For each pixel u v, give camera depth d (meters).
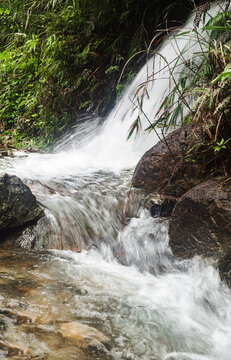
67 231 2.81
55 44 5.65
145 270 2.62
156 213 3.05
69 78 5.79
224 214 2.29
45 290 2.06
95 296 2.08
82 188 3.38
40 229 2.77
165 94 4.54
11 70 6.43
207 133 2.94
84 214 2.98
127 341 1.71
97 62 5.80
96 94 5.80
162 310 2.04
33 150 4.86
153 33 5.55
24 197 2.76
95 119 5.79
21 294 1.97
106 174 3.84
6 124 6.32
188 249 2.53
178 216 2.57
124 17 5.44
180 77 3.90
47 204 3.02
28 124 6.02
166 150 3.17
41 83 5.92
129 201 3.17
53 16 5.70
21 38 6.52
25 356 1.48
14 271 2.25
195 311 2.12
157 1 5.23
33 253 2.57
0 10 6.66
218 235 2.34
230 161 2.85
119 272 2.49
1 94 6.48
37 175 3.62
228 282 2.27
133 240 2.83
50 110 5.88
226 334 1.93
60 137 5.82
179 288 2.31
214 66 2.95
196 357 1.68
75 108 5.93
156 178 3.19
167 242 2.73
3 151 4.49
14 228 2.77
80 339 1.64
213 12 4.30
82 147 5.30
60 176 3.66
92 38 5.70
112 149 4.86
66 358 1.50
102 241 2.83
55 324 1.74
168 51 4.89
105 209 3.07
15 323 1.70
